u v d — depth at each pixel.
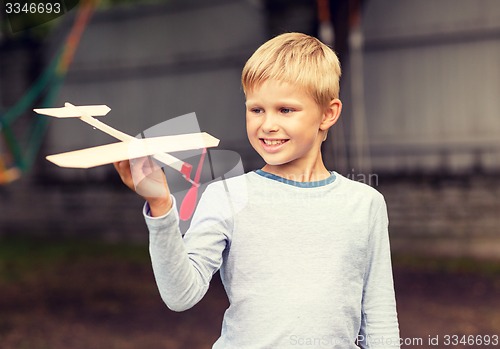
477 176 6.51
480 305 4.56
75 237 8.30
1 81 8.41
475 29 6.50
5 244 8.06
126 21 8.09
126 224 8.02
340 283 1.35
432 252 6.52
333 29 5.59
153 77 8.02
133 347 3.92
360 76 6.47
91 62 8.30
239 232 1.33
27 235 8.58
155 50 7.98
